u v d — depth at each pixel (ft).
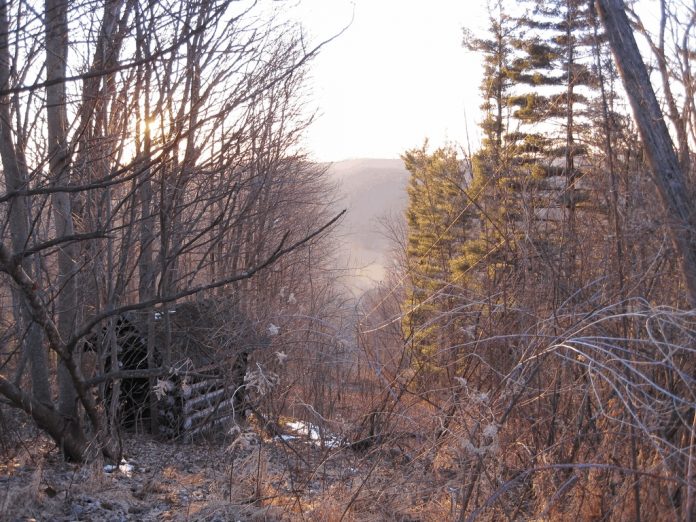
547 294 21.12
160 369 23.76
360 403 25.70
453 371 23.22
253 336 30.19
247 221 38.32
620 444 16.67
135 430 32.42
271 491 21.91
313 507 19.95
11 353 24.49
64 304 24.86
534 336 17.39
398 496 19.42
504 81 27.22
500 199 24.52
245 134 29.99
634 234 18.70
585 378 18.92
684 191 18.08
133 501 20.88
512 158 24.25
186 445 30.55
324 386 28.63
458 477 18.25
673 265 18.29
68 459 24.35
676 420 15.67
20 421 27.32
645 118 18.63
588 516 16.71
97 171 26.27
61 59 21.25
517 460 18.94
